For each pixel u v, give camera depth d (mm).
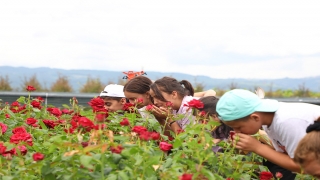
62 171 3490
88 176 3410
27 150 3998
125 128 4363
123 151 3406
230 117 3992
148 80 6020
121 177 3377
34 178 3607
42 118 6117
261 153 4043
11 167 3740
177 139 3842
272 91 25406
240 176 3980
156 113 4977
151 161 3381
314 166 3330
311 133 3359
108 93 6336
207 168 4047
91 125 3594
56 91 19953
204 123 4242
